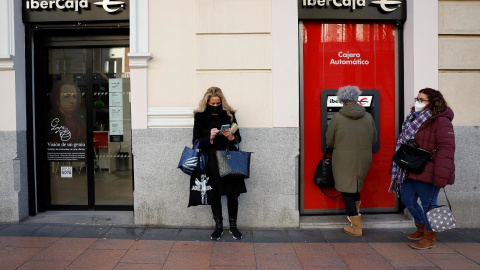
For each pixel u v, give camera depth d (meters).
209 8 4.55
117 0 4.70
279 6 4.54
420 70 4.67
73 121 5.26
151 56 4.50
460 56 4.70
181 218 4.62
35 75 5.04
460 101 4.72
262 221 4.62
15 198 4.70
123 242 4.06
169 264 3.51
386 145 4.99
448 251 3.91
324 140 4.89
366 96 4.93
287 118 4.57
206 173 3.98
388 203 5.04
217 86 4.57
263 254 3.79
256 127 4.57
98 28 4.86
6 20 4.59
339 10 4.77
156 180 4.58
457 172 4.72
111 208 5.29
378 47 4.96
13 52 4.62
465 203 4.73
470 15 4.71
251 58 4.56
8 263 3.48
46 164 5.27
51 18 4.75
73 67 5.23
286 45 4.55
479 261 3.65
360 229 4.36
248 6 4.55
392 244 4.12
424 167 3.67
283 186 4.60
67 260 3.56
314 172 4.95
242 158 3.93
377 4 4.78
